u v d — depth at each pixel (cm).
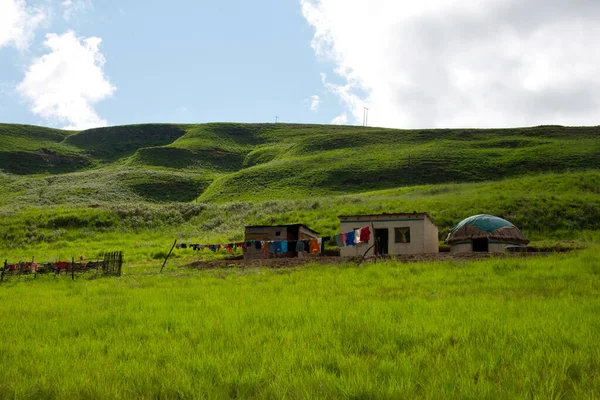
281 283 2333
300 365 903
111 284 2639
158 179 13988
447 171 11075
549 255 2947
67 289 2489
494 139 14475
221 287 2261
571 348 973
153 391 788
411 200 6588
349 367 871
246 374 840
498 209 5672
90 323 1409
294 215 6550
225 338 1142
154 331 1262
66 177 14225
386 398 722
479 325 1181
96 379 846
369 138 16600
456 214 5675
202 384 799
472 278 2194
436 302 1548
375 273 2538
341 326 1209
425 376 816
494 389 732
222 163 18875
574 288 1814
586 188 6725
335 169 11956
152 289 2302
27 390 808
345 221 3916
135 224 7012
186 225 7212
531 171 10494
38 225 6619
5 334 1283
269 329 1218
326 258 3447
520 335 1065
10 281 3006
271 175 12412
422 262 2875
